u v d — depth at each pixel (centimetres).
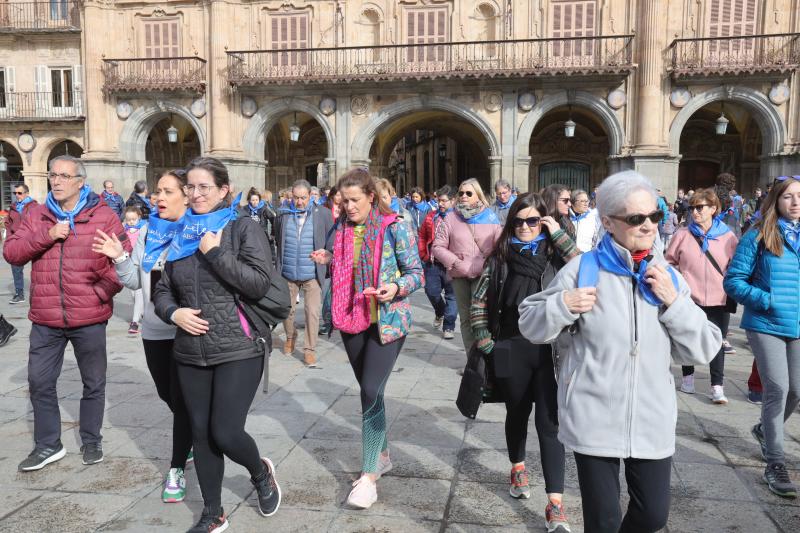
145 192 1306
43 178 2673
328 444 495
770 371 417
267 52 2344
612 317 254
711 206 611
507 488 417
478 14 2292
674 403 258
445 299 907
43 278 444
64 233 437
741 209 1802
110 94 2459
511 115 2245
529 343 367
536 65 2194
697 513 383
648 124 2155
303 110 2364
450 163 3438
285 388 649
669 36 2166
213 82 2386
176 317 338
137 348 833
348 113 2330
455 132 3152
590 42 2223
